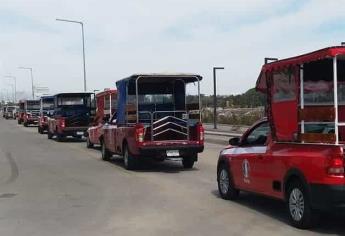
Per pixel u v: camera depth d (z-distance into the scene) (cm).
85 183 1466
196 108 1798
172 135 1744
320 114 852
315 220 862
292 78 911
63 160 2142
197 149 1753
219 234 849
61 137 3391
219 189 1205
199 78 1794
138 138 1708
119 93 1895
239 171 1108
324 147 836
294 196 894
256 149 1044
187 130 1750
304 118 884
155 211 1048
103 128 2128
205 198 1197
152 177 1583
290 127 922
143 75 1744
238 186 1119
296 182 886
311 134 863
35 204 1142
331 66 902
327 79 908
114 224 934
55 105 3391
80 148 2812
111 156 2145
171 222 944
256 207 1078
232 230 877
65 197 1230
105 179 1547
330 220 941
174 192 1288
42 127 4381
